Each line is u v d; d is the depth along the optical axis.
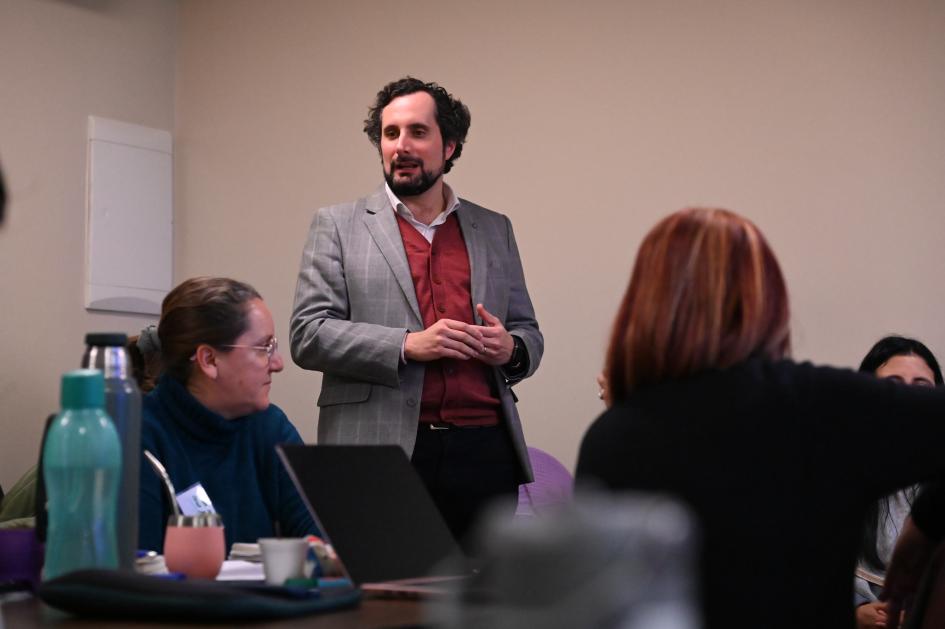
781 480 2.04
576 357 6.73
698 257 2.17
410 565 2.47
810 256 6.09
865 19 6.02
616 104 6.72
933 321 5.76
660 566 0.75
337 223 4.64
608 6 6.79
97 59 7.60
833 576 2.06
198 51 8.04
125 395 2.30
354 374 4.33
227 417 3.50
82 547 2.12
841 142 6.04
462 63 7.22
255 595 1.96
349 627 1.88
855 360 5.95
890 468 2.08
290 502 3.60
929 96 5.84
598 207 6.73
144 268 7.70
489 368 4.48
